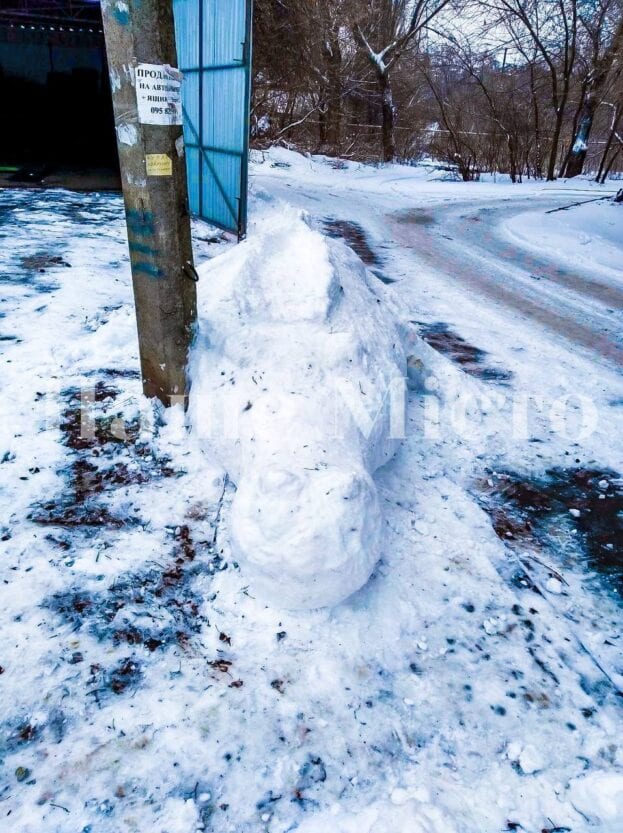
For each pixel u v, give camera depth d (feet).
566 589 8.46
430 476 10.63
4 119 45.14
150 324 9.78
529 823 5.41
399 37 71.77
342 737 5.98
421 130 85.20
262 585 7.02
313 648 6.84
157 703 6.04
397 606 7.52
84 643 6.55
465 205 49.03
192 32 23.71
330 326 10.43
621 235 36.81
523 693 6.69
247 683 6.39
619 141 71.92
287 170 60.08
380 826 5.16
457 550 8.77
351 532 6.80
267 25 58.18
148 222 8.83
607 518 10.23
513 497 10.55
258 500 6.90
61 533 8.03
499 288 24.27
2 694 5.91
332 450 7.88
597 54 71.10
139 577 7.54
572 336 19.02
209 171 25.81
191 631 6.95
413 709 6.37
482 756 5.98
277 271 11.32
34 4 41.19
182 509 8.80
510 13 70.38
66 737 5.64
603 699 6.75
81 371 11.80
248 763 5.63
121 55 7.77
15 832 4.88
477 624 7.54
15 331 13.33
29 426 10.07
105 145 45.34
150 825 5.07
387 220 39.11
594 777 5.80
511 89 77.51
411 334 13.73
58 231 22.84
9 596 6.96
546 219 40.16
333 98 74.08
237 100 21.98
